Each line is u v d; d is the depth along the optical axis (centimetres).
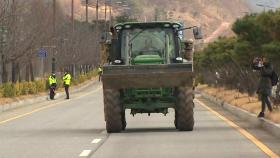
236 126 5697
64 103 10912
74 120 6794
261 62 5928
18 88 11344
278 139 4497
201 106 9456
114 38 5441
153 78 5097
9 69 14962
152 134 4972
